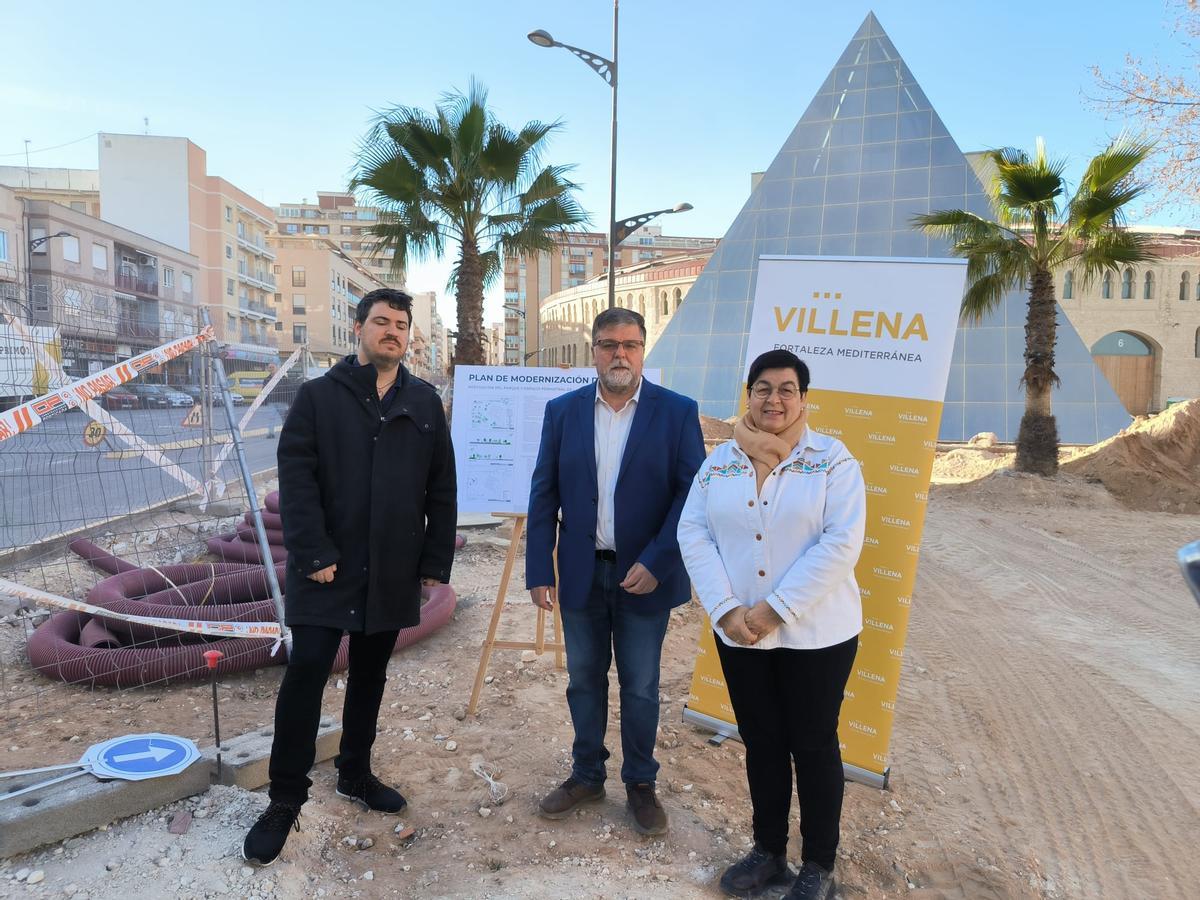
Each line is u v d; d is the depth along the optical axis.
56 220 39.88
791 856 2.70
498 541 7.68
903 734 3.91
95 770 2.54
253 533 6.70
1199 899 2.67
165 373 7.77
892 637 3.23
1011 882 2.66
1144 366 46.16
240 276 63.69
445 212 13.45
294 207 103.00
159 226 56.53
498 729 3.57
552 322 73.44
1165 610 6.58
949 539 9.56
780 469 2.37
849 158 23.33
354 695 2.76
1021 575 7.74
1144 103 12.44
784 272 3.55
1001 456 15.64
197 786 2.68
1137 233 12.81
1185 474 12.90
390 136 12.95
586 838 2.69
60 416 6.22
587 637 2.83
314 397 2.54
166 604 4.83
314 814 2.68
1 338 5.72
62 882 2.20
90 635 4.24
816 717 2.32
